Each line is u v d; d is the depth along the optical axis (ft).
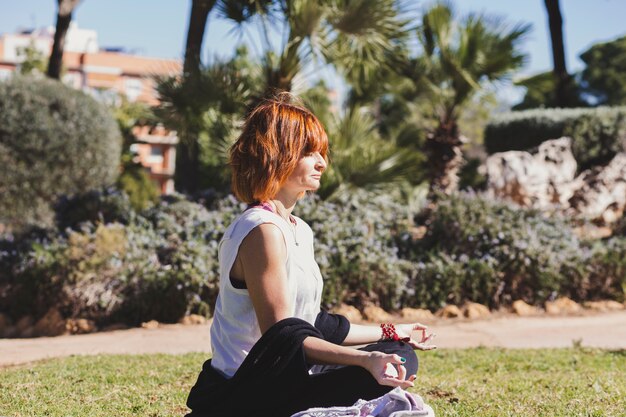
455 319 27.04
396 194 36.19
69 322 25.72
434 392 14.88
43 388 15.20
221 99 32.42
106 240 27.25
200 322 25.76
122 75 152.87
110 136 42.52
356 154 32.35
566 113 46.11
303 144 8.62
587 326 25.38
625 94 107.45
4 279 28.68
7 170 39.93
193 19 39.19
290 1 31.71
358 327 9.44
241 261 8.20
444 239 30.25
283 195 8.77
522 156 39.40
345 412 7.77
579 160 44.68
